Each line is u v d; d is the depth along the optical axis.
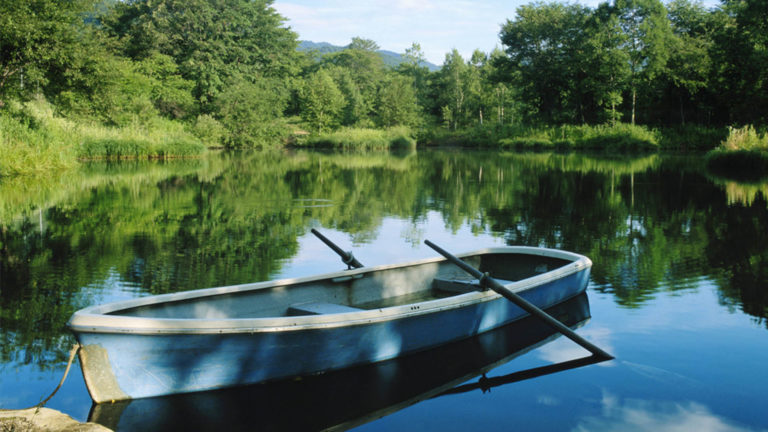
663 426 3.38
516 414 3.54
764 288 6.22
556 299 5.62
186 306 4.14
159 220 10.91
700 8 49.81
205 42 54.34
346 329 3.99
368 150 51.56
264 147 50.59
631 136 41.50
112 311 3.71
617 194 15.34
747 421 3.43
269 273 6.90
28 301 5.70
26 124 20.31
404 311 4.24
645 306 5.64
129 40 53.44
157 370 3.60
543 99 53.34
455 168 25.98
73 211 11.91
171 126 39.00
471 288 5.62
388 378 4.05
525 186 17.70
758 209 12.26
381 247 8.53
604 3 45.03
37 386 3.81
